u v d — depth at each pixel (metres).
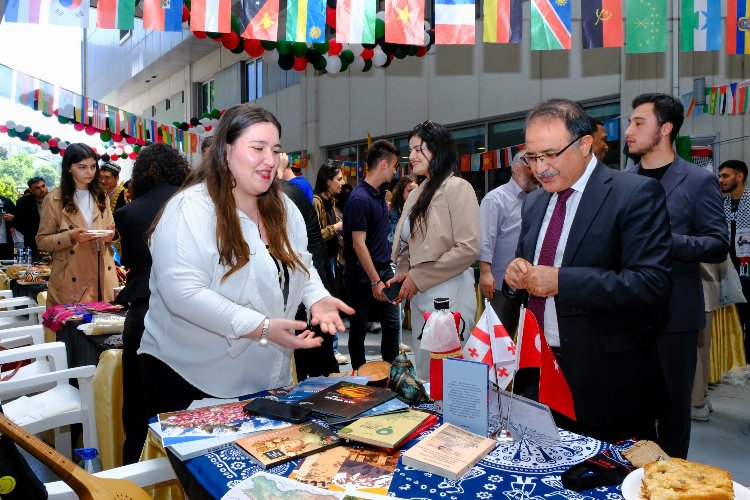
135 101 17.77
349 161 8.50
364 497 0.91
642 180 1.43
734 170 3.82
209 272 1.43
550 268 1.39
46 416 2.16
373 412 1.28
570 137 1.38
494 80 6.75
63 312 2.91
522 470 1.03
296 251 1.65
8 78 3.84
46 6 1.73
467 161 6.31
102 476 1.24
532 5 1.89
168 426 1.24
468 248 2.27
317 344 1.36
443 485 0.97
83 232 3.19
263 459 1.06
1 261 5.97
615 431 1.47
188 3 2.11
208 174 1.44
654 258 1.37
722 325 3.79
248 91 11.38
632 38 1.89
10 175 11.08
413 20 1.97
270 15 1.91
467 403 1.17
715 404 3.42
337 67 3.28
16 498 1.15
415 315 2.43
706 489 0.83
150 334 1.62
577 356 1.43
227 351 1.48
